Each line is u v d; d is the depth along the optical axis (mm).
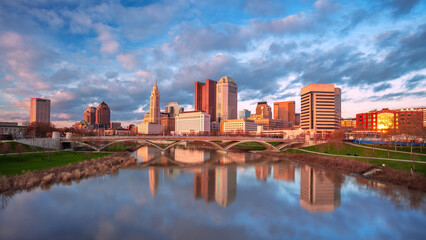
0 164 78062
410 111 187125
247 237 35750
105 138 145375
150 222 40625
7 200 49688
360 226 39781
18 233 35594
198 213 45250
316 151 134250
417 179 60719
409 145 125500
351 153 115812
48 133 175000
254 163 113688
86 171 76688
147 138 153875
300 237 35812
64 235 35250
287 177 79000
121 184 66062
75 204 48406
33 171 69250
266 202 52125
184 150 195000
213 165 106875
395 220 41656
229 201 52594
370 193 57688
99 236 35219
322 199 53688
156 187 63844
